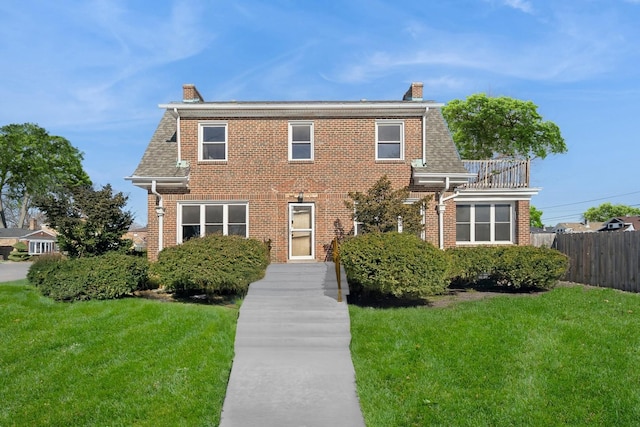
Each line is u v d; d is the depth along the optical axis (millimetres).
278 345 7680
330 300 9602
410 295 10945
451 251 13109
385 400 5828
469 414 5426
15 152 51219
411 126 15281
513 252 12672
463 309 9562
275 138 15211
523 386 5977
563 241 16141
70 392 5914
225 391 6125
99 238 12586
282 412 5605
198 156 15148
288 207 15141
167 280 10609
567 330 7863
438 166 15156
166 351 7160
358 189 15148
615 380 6070
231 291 11859
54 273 10570
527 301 10266
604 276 13883
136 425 5160
